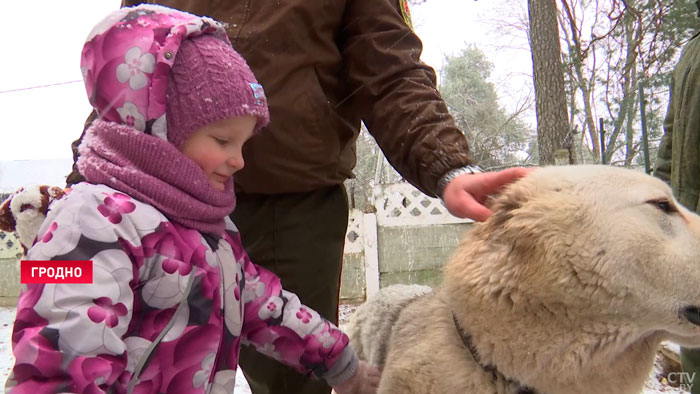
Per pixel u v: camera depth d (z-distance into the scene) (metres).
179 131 1.34
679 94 2.74
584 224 1.46
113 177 1.25
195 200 1.35
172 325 1.29
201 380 1.35
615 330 1.47
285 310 1.77
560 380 1.51
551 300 1.47
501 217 1.56
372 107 2.01
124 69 1.25
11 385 1.02
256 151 1.92
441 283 1.92
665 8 11.26
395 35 1.96
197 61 1.34
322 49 1.95
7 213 1.64
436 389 1.67
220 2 1.88
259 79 1.87
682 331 1.46
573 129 10.12
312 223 2.13
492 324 1.53
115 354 1.11
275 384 2.19
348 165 2.26
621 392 1.57
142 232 1.23
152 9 1.37
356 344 2.87
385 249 6.57
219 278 1.42
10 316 6.80
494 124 20.45
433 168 1.74
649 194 1.50
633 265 1.44
